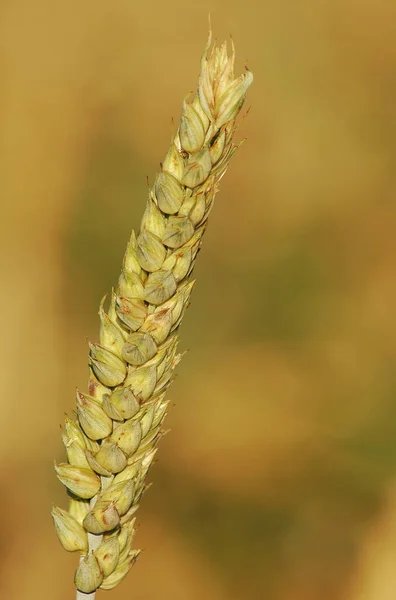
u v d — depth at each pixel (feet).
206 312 4.29
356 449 3.97
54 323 4.11
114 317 1.27
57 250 4.26
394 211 4.67
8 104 4.62
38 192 4.42
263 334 4.27
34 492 3.72
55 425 3.88
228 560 3.76
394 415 4.03
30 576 3.52
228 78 1.25
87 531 1.26
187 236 1.25
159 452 3.95
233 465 3.96
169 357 1.26
